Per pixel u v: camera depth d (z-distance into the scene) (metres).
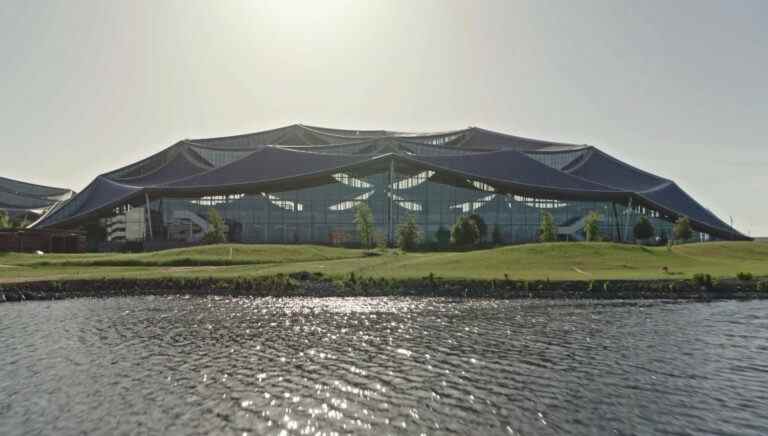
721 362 26.22
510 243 124.69
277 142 174.88
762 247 90.75
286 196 126.62
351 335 32.09
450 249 105.50
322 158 131.62
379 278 54.03
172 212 127.31
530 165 137.12
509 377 23.48
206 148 155.75
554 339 31.20
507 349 28.62
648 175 159.50
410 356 26.97
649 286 52.81
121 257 75.12
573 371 24.48
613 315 39.91
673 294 51.16
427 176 126.50
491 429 17.89
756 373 24.30
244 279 53.97
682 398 20.89
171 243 115.06
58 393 21.47
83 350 28.45
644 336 32.25
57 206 139.88
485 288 52.03
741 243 94.06
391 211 124.75
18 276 57.34
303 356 26.95
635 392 21.58
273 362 25.84
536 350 28.42
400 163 125.75
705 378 23.52
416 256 76.19
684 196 148.75
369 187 126.12
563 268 61.22
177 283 53.88
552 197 128.62
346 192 126.12
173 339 31.11
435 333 32.75
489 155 137.25
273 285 52.94
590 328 34.69
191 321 36.97
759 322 37.28
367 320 37.31
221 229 106.75
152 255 75.88
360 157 130.50
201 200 127.50
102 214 127.56
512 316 39.12
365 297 49.31
